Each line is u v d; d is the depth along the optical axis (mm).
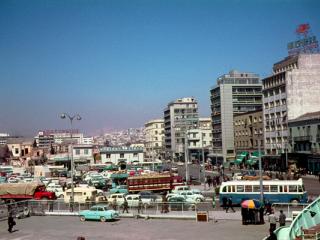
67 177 102812
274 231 30469
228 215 43031
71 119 59688
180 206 44406
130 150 142875
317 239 26578
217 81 161750
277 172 96938
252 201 38875
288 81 102500
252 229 36156
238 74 157250
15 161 162250
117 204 47500
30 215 48938
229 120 149250
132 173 87188
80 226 40938
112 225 40844
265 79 114875
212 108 161375
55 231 38906
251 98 151625
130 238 34594
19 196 60000
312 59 103500
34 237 36594
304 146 94125
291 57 111625
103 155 141375
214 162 155250
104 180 81375
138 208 45250
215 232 35500
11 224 39281
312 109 102562
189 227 38219
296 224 29453
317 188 65125
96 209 43781
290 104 102375
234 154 140250
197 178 91938
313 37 106625
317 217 30859
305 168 93125
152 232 36625
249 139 126500
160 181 66125
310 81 103125
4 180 89688
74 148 143000
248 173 93812
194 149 176750
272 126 110938
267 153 113562
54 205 49781
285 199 48875
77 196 57250
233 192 50000
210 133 178375
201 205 50469
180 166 150750
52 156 152750
